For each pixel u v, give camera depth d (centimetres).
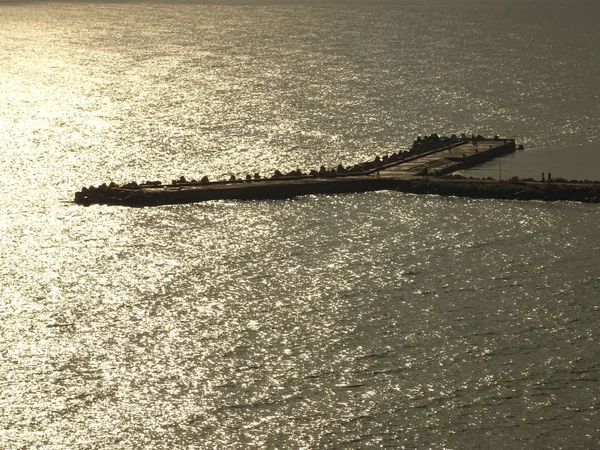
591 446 6594
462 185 11344
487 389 7150
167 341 7881
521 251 9506
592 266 9112
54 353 7719
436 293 8606
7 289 8888
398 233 10088
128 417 6938
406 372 7369
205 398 7125
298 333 7950
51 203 11381
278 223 10500
